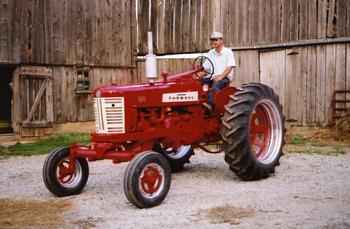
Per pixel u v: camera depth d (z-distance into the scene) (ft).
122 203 18.25
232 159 21.25
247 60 45.91
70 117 45.62
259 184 21.07
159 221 15.55
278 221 15.02
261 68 45.03
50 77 44.19
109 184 21.99
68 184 19.97
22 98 42.73
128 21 49.52
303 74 42.60
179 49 50.31
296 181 21.50
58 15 44.52
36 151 33.99
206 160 28.63
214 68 23.15
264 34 44.60
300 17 42.50
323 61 41.50
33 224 15.57
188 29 49.62
